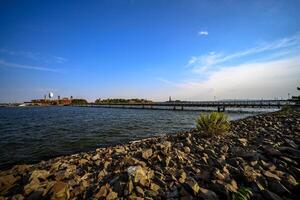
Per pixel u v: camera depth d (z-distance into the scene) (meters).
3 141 14.20
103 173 4.97
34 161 9.22
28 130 20.20
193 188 3.67
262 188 3.62
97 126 22.34
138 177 4.16
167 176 4.44
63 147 12.03
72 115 44.09
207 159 5.45
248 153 5.34
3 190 4.48
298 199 3.33
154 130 19.03
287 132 8.44
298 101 33.31
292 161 4.73
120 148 8.69
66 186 4.06
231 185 3.74
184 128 20.38
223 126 9.17
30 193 4.10
